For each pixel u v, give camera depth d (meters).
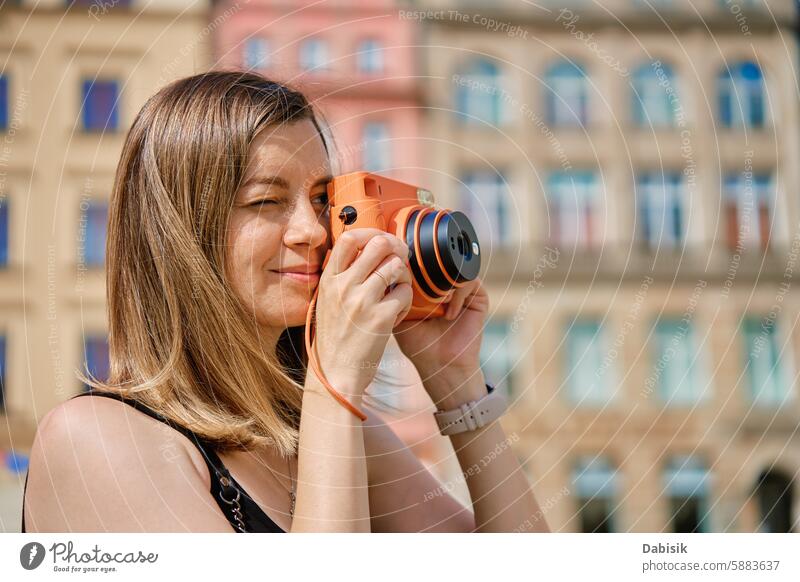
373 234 0.80
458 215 0.94
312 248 0.83
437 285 0.91
